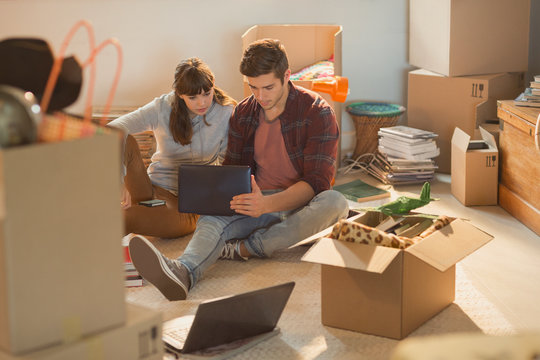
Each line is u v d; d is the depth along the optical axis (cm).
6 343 112
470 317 200
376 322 186
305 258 181
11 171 105
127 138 256
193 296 220
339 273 188
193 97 255
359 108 384
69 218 113
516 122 288
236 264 247
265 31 378
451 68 350
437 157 369
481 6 344
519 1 347
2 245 107
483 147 320
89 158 114
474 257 251
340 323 192
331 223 243
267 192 260
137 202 267
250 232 253
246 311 175
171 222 267
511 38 350
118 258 121
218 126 274
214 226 238
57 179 111
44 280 111
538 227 271
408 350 76
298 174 258
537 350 77
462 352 76
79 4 381
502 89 346
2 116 107
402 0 395
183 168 238
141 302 215
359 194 328
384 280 182
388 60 402
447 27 347
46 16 382
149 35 388
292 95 250
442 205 314
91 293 118
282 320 199
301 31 377
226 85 398
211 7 387
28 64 134
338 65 338
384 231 204
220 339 179
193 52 393
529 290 220
